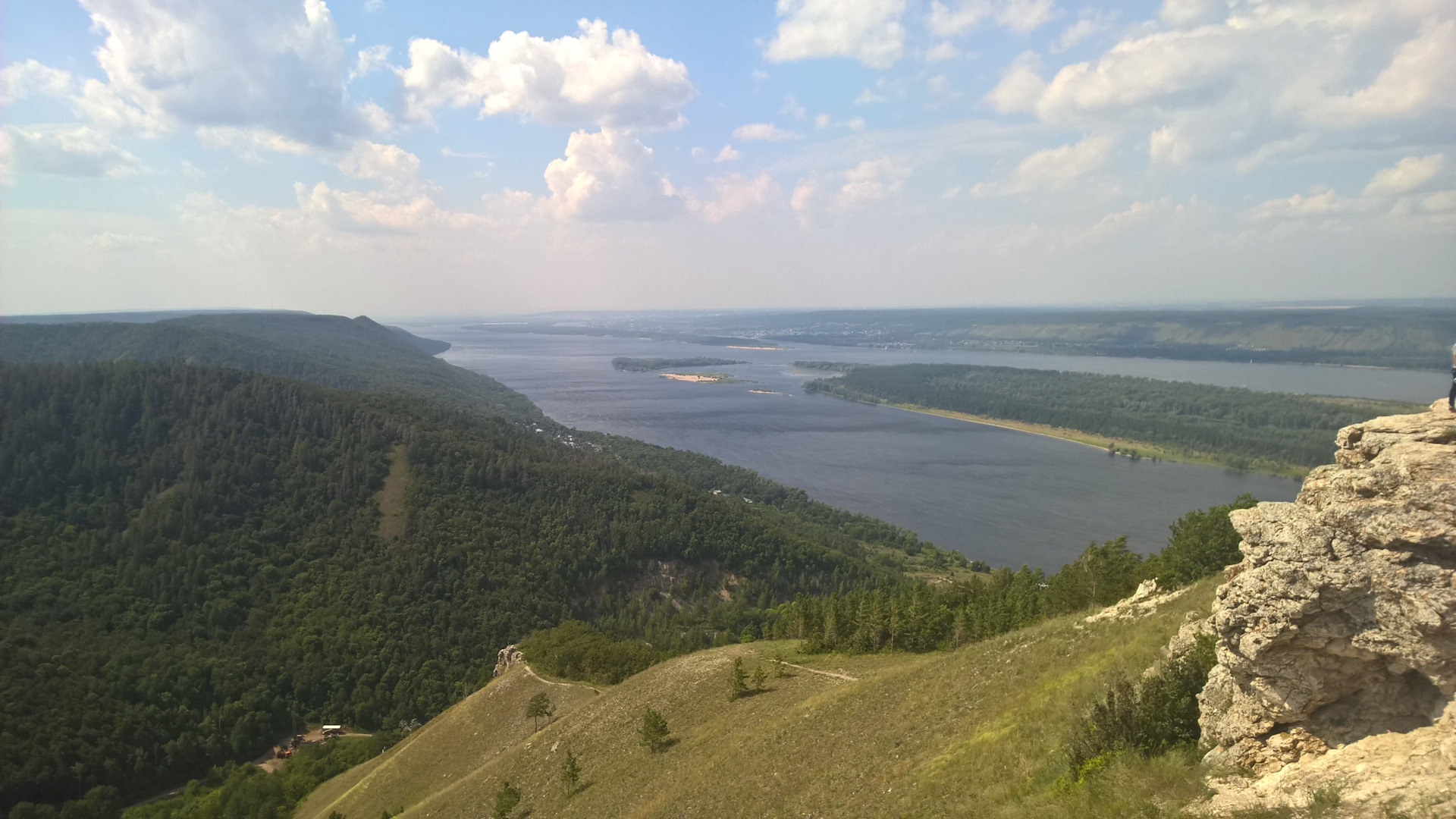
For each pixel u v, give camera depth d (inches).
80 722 4340.6
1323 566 784.3
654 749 2460.6
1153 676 1130.0
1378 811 661.3
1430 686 749.9
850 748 1731.1
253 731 4899.1
